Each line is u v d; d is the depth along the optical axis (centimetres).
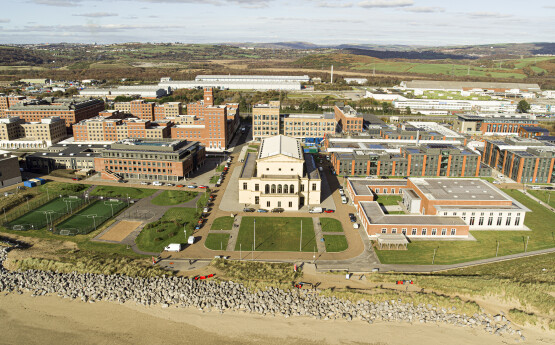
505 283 10506
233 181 19550
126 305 10269
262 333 9356
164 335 9306
